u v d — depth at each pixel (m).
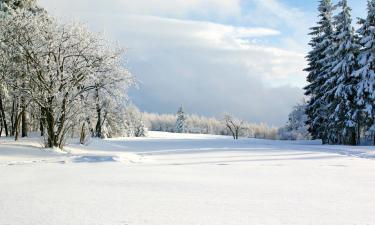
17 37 26.78
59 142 28.08
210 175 14.21
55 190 10.18
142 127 103.62
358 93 39.38
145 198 8.99
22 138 35.97
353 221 6.80
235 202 8.57
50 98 27.23
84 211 7.43
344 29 42.44
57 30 27.70
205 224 6.47
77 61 28.09
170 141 53.06
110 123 68.31
